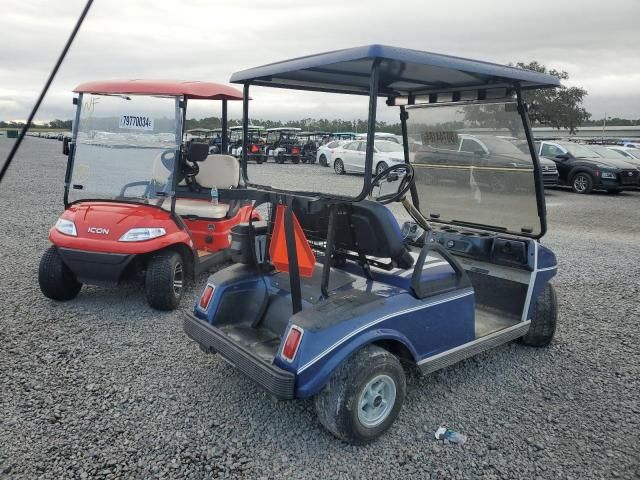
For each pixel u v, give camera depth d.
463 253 4.27
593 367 3.92
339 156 18.11
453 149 4.37
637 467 2.75
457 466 2.73
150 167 4.96
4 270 5.96
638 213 11.51
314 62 2.90
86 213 4.67
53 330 4.31
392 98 4.33
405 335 2.99
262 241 3.43
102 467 2.63
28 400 3.22
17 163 21.73
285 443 2.88
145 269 5.10
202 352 3.98
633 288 5.88
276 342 3.19
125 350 3.98
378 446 2.89
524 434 3.03
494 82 3.72
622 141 28.42
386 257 3.01
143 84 4.87
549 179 14.48
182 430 2.97
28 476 2.54
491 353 4.14
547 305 4.08
